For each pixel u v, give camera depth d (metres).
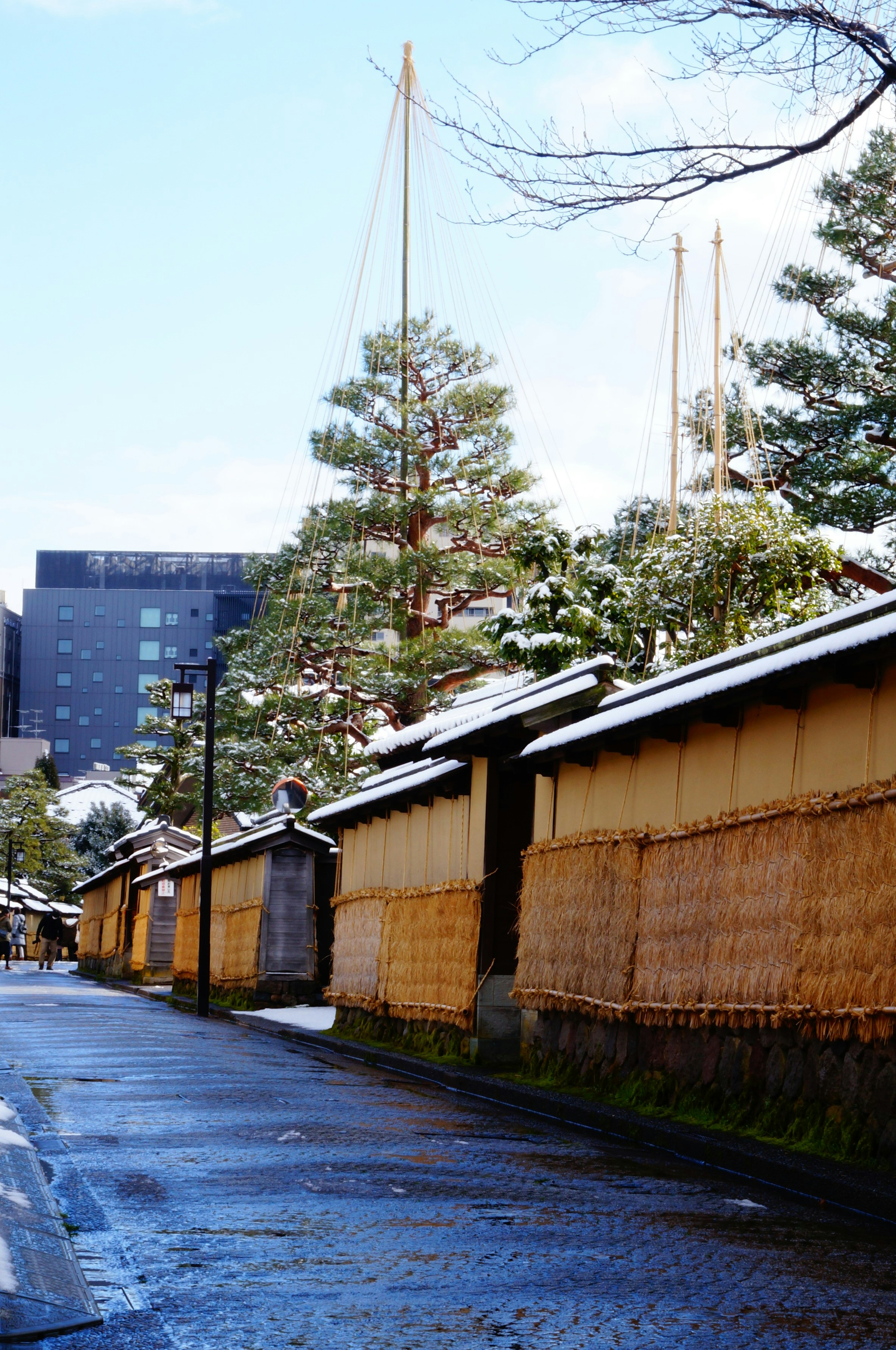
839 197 9.10
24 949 71.75
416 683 38.44
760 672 9.42
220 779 37.81
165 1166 7.70
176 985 35.94
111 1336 4.50
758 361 33.69
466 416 41.69
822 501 33.47
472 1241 6.07
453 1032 16.03
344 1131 9.46
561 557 29.09
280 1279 5.30
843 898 8.69
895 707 8.55
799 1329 4.80
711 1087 10.23
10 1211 5.94
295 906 26.75
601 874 12.31
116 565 136.38
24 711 131.62
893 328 32.16
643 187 7.18
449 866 17.09
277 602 39.56
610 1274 5.55
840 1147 8.38
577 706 14.62
